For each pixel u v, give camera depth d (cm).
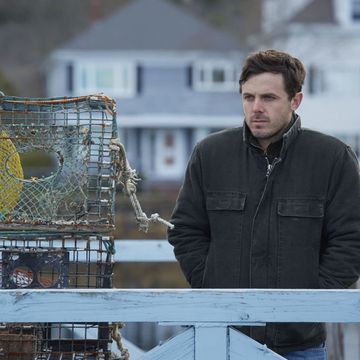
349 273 923
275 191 934
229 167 951
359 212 934
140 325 3584
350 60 9406
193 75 10031
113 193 924
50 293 816
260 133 929
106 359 948
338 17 9419
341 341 1265
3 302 814
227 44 9975
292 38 9419
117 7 13138
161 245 1247
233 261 935
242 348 823
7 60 12319
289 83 930
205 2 12688
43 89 11612
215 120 9925
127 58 9988
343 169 938
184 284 6103
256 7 9769
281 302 821
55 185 927
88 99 917
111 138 919
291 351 930
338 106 9438
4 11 13038
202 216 971
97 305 817
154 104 9969
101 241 939
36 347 929
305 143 942
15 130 925
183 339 827
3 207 921
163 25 10212
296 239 925
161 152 10062
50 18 13050
